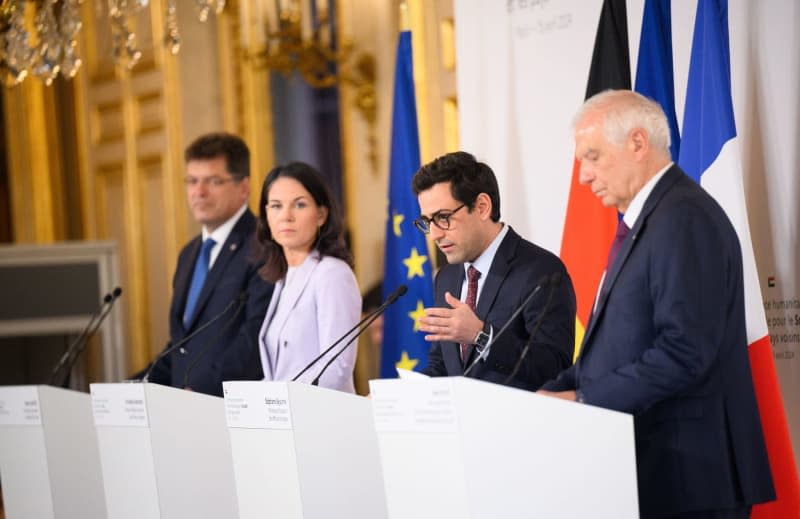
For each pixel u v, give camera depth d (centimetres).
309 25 2062
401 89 1484
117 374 1764
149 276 2153
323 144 2106
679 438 761
